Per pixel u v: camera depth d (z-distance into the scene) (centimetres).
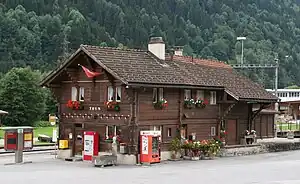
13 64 13700
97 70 3550
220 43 14600
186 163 3425
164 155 3606
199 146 3669
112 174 2784
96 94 3578
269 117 5356
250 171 2948
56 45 14762
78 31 14925
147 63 3750
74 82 3681
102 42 15175
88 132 3534
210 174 2792
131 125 3394
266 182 2492
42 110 8862
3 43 14375
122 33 16638
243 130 4444
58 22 15525
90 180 2516
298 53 16112
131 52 3794
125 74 3378
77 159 3594
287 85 13912
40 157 3884
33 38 14788
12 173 2836
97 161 3216
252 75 12144
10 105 8556
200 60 4516
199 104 3894
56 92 3803
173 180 2531
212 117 4062
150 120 3509
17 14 15325
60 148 3750
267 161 3606
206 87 3875
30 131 3519
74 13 15988
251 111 4512
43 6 16775
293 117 8394
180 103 3747
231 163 3438
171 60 4062
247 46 14012
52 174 2781
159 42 3938
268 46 14675
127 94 3372
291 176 2742
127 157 3366
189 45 15300
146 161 3372
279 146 4531
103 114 3534
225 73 4553
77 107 3625
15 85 8556
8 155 4144
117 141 3419
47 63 14288
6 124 8544
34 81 8744
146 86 3388
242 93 4216
